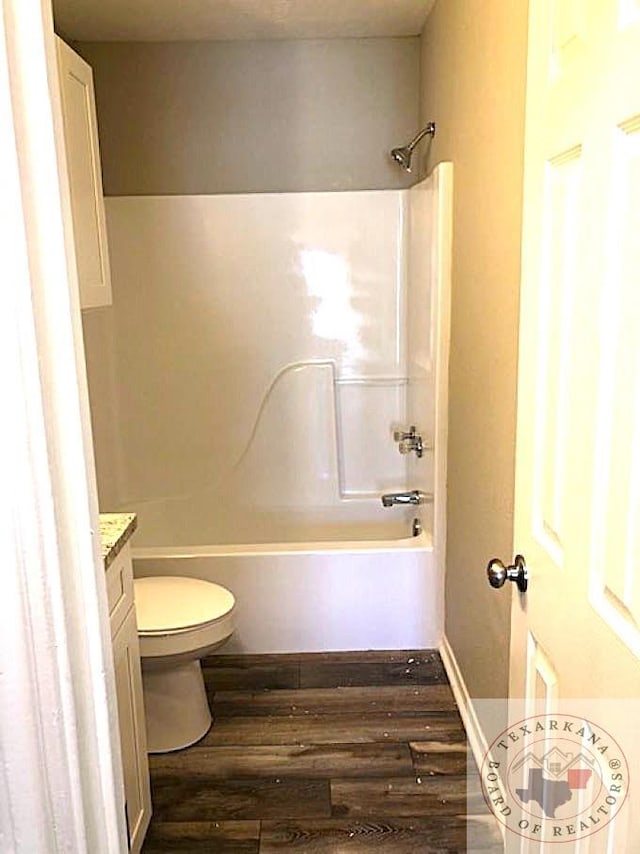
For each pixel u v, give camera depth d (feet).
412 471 11.02
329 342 11.44
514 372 5.68
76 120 5.80
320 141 11.09
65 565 2.33
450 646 8.79
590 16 3.09
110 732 2.60
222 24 10.07
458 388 8.04
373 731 7.71
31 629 2.25
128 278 11.14
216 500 11.66
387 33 10.58
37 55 2.10
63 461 2.31
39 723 2.31
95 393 10.60
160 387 11.47
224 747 7.48
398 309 11.32
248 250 11.16
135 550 9.20
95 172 6.33
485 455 6.75
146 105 10.96
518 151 5.44
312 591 9.17
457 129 7.82
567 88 3.39
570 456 3.39
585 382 3.19
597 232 3.03
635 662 2.71
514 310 5.63
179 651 7.09
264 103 10.98
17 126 2.06
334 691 8.46
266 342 11.43
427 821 6.42
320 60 10.84
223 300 11.28
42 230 2.17
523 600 4.25
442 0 8.68
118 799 2.68
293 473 11.66
